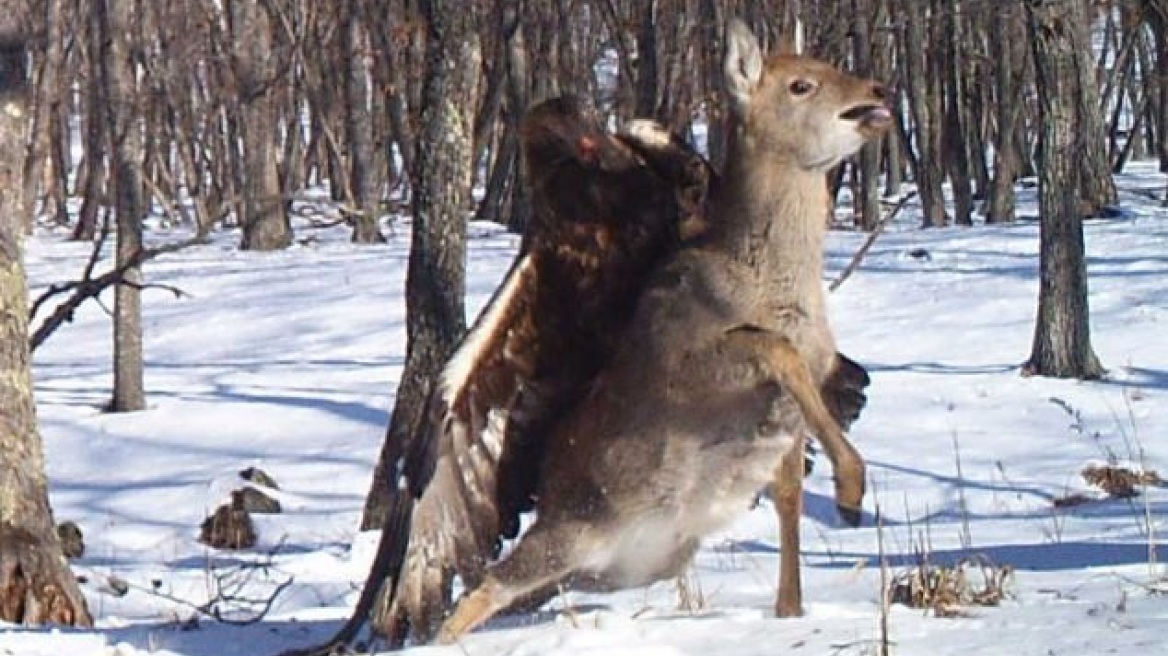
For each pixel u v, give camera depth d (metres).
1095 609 7.41
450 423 8.14
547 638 7.61
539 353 8.21
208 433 22.03
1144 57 60.19
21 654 8.62
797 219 7.72
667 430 7.92
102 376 26.81
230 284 34.88
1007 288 28.89
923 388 22.14
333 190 52.22
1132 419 19.84
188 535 17.30
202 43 56.19
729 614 8.08
